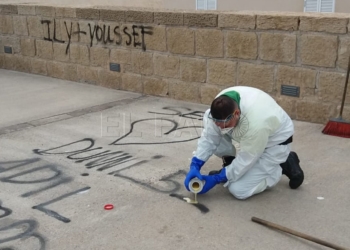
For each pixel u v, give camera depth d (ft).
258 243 10.05
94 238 10.40
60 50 26.58
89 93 23.81
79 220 11.18
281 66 18.26
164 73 22.07
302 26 17.30
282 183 12.82
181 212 11.43
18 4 28.43
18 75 28.73
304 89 17.90
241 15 18.71
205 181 11.78
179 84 21.67
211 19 19.62
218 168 13.93
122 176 13.60
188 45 20.75
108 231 10.68
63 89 24.80
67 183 13.23
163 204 11.85
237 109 10.66
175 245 10.05
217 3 44.01
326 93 17.39
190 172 11.71
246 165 11.34
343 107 17.01
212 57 20.15
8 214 11.53
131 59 23.18
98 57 24.70
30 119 19.53
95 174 13.80
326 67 17.13
